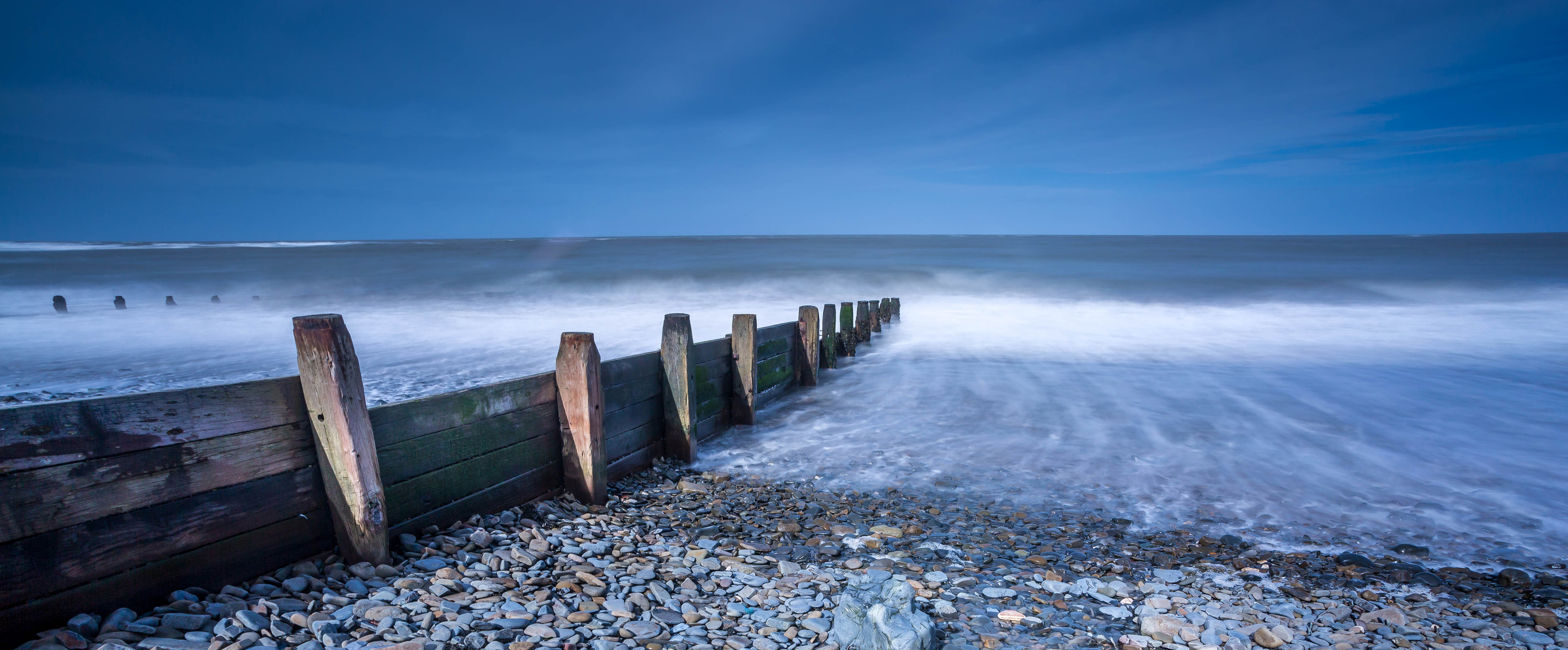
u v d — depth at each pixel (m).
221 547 3.10
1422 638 3.35
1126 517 5.11
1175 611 3.63
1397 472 6.00
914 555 4.39
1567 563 4.31
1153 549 4.53
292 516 3.36
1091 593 3.86
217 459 3.08
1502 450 6.55
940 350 12.95
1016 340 14.02
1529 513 5.11
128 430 2.80
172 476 2.94
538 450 4.87
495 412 4.47
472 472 4.32
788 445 7.03
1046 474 6.07
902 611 3.27
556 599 3.42
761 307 20.88
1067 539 4.68
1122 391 9.19
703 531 4.68
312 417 3.41
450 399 4.14
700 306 21.14
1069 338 14.24
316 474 3.46
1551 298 21.14
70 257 63.00
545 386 4.92
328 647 2.80
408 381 9.88
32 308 21.17
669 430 6.34
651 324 16.19
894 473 6.12
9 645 2.48
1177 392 9.08
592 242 153.00
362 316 18.50
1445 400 8.48
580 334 4.88
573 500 5.01
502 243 162.62
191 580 3.01
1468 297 21.73
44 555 2.59
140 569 2.85
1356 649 3.24
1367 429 7.30
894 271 31.95
